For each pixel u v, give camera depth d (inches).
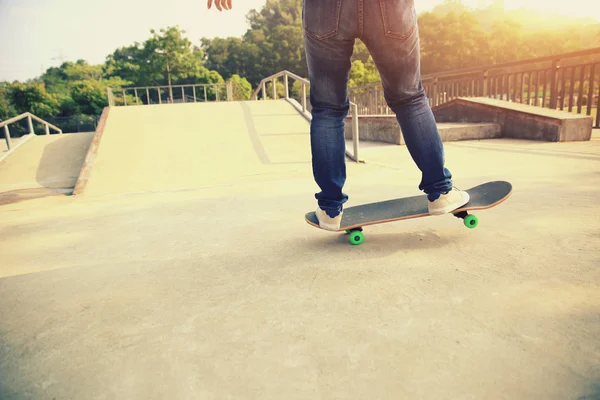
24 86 1925.4
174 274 58.2
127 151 188.7
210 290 51.6
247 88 2728.8
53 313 47.5
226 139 204.7
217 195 122.8
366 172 150.3
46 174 184.5
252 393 31.2
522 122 235.1
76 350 39.0
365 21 55.4
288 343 38.0
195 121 234.5
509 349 34.9
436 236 68.1
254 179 147.6
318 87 60.9
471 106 278.4
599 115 241.0
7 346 40.4
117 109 259.3
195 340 39.6
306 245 68.1
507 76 299.7
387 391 30.5
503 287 46.9
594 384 29.8
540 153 169.6
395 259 58.5
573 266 51.6
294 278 53.7
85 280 58.1
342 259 59.8
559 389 29.5
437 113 319.6
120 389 32.6
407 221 79.0
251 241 72.6
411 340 37.2
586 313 39.9
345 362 34.5
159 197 126.6
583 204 81.7
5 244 81.4
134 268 62.0
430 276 51.5
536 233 65.7
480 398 29.2
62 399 31.7
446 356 34.4
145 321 44.2
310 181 138.8
